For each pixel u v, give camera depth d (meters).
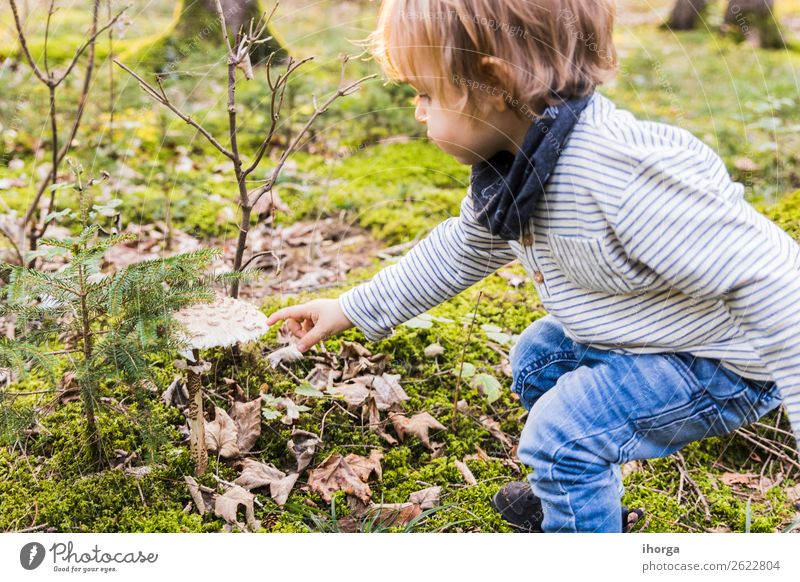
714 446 2.06
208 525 1.64
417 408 2.04
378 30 1.58
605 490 1.49
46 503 1.66
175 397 1.95
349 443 1.92
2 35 3.63
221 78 3.59
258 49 3.41
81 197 1.75
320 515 1.71
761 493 1.92
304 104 3.60
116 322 1.59
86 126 3.21
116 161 3.06
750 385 1.48
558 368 1.72
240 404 1.90
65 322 1.76
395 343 2.22
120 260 2.52
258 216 2.87
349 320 1.83
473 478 1.86
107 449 1.78
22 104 3.10
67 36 3.89
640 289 1.46
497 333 2.00
